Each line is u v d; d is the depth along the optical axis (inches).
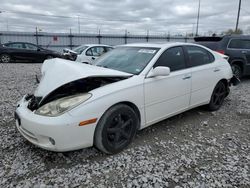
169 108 138.5
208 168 104.1
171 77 135.9
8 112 171.5
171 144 126.6
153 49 141.1
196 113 177.5
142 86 120.2
